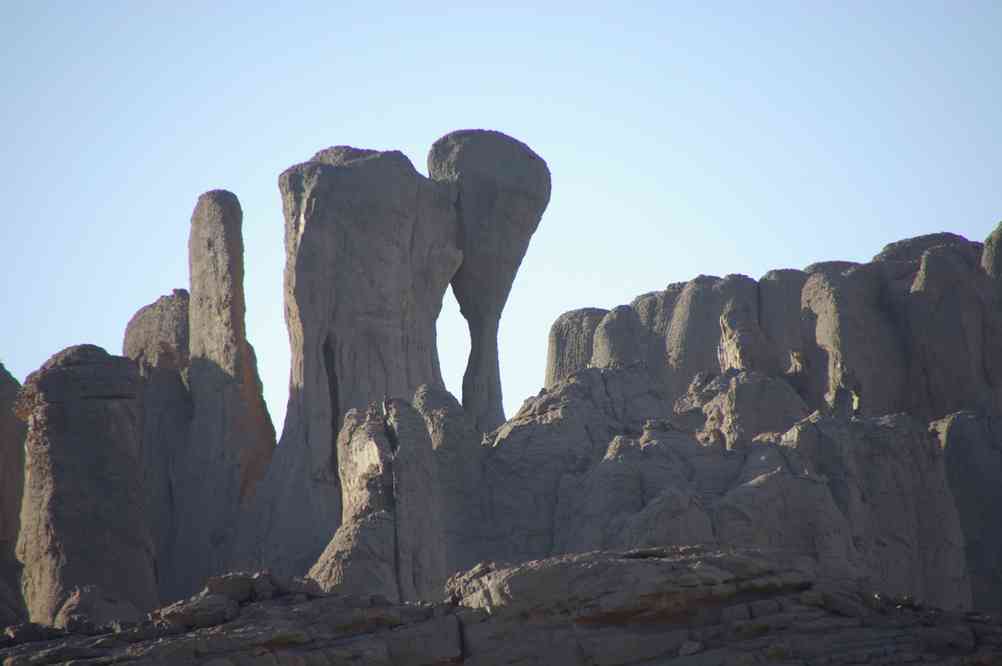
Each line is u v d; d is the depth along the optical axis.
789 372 175.62
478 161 183.38
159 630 84.06
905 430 136.25
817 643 80.56
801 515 124.50
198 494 160.25
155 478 162.38
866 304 177.62
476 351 181.75
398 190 168.75
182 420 165.50
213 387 163.00
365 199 166.50
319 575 116.50
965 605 134.88
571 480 132.88
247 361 164.62
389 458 122.38
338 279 164.62
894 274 181.12
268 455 164.75
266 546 152.62
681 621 83.00
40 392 141.25
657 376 195.75
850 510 130.38
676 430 133.75
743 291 197.38
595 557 85.88
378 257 166.00
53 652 81.62
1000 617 85.38
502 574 84.31
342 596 86.75
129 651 80.69
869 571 125.62
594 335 197.38
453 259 177.25
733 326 174.88
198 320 166.25
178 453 163.25
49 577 135.12
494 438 145.25
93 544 136.50
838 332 174.62
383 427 126.69
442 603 85.75
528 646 82.56
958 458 151.38
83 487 138.12
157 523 160.38
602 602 82.25
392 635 83.25
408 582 117.56
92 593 124.75
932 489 136.00
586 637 82.12
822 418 135.62
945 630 81.75
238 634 81.38
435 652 82.94
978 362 174.50
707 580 83.00
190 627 84.50
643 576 82.75
